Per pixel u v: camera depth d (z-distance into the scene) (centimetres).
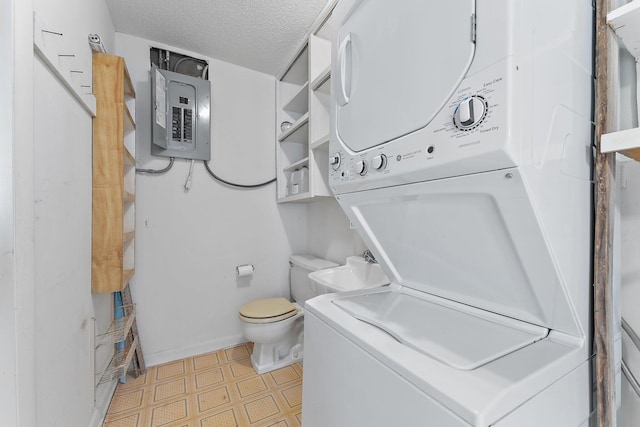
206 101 232
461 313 86
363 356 70
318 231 261
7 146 71
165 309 222
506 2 49
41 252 89
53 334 97
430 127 61
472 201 64
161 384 190
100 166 142
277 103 264
